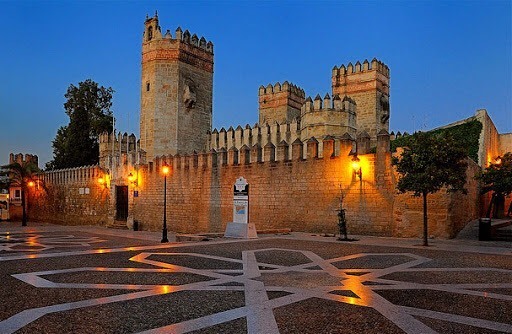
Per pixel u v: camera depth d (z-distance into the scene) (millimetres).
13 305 7512
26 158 71750
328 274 10805
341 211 21172
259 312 7047
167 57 42812
